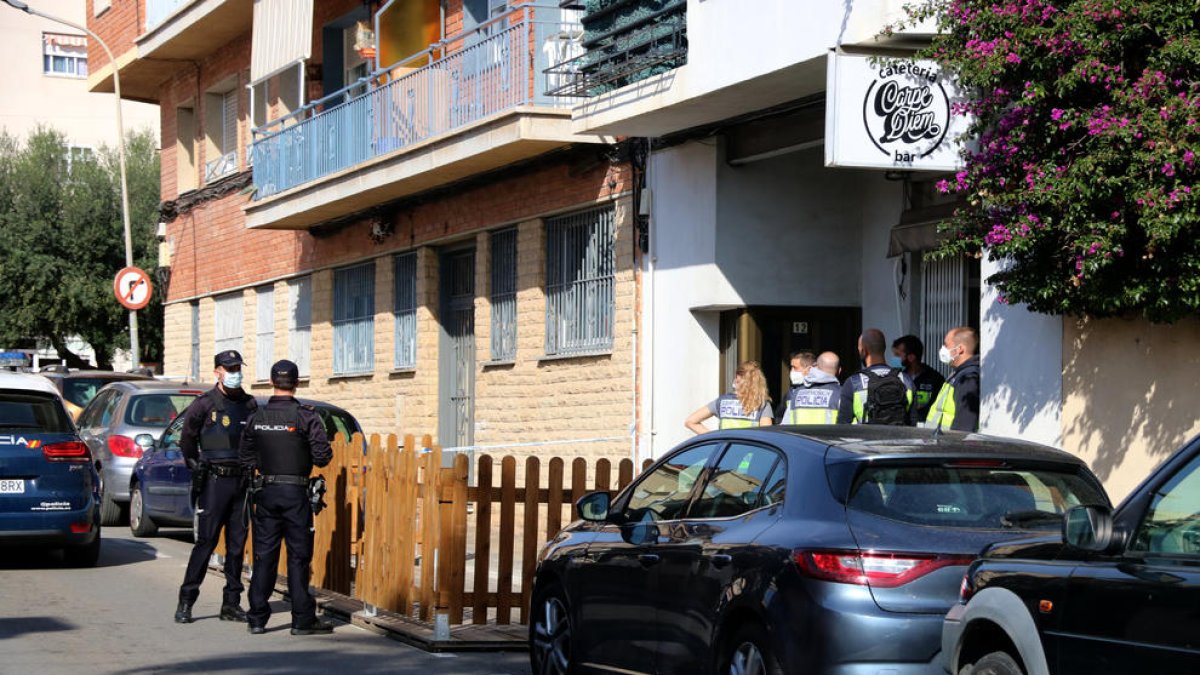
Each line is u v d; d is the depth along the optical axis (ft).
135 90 128.88
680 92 54.75
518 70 65.98
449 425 83.97
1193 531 20.57
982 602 23.63
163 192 126.62
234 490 44.68
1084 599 21.66
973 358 44.96
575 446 68.95
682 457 31.99
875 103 42.60
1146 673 20.42
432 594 42.98
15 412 55.52
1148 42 34.63
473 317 81.56
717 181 59.41
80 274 154.71
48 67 235.20
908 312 56.59
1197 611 19.61
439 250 84.17
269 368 106.11
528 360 73.10
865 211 60.34
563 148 67.82
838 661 24.93
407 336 86.53
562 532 35.78
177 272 123.65
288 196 89.92
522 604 43.27
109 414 78.79
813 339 60.70
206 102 116.57
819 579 25.40
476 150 68.80
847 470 26.66
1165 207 33.12
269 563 42.78
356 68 95.25
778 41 49.26
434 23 83.56
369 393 90.48
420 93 74.69
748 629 26.81
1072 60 35.42
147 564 59.36
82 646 39.65
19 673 35.45
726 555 27.78
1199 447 21.15
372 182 79.15
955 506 26.43
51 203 155.63
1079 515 21.61
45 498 54.85
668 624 29.50
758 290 59.77
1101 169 34.32
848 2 45.52
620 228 65.82
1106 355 39.78
